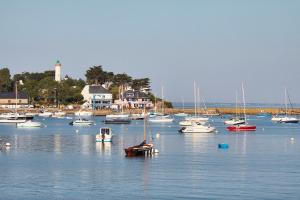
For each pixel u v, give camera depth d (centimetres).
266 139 15175
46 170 8956
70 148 12369
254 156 10956
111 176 8400
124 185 7712
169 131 18412
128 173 8662
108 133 14050
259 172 8800
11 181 7994
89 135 16375
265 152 11756
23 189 7456
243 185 7719
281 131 18825
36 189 7450
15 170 8956
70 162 9900
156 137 15562
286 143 13938
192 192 7262
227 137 15825
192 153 11406
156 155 11012
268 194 7162
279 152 11769
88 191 7338
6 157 10662
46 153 11356
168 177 8312
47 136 15925
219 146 12656
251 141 14488
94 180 8075
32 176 8388
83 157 10638
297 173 8712
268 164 9731
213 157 10738
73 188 7531
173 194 7162
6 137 15562
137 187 7588
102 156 10794
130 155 10856
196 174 8588
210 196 7050
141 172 8762
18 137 15538
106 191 7344
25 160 10200
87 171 8856
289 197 7012
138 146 11119
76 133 17188
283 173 8712
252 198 6962
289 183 7869
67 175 8494
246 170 8994
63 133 17250
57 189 7462
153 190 7394
